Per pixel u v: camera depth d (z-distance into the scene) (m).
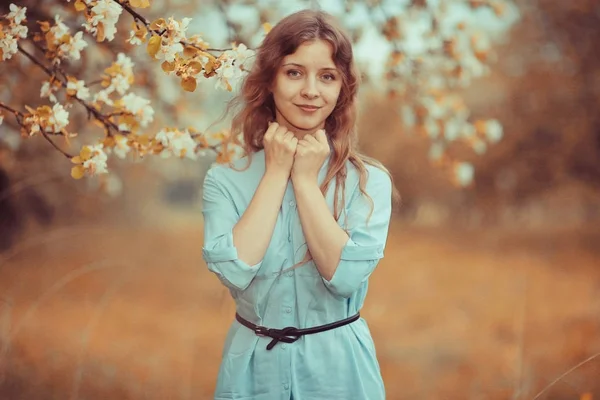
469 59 4.80
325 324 2.29
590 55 13.24
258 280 2.29
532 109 14.55
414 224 25.11
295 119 2.32
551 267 13.34
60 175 7.10
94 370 5.71
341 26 2.36
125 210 20.34
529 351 6.29
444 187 20.48
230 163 2.45
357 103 2.45
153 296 10.40
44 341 6.47
